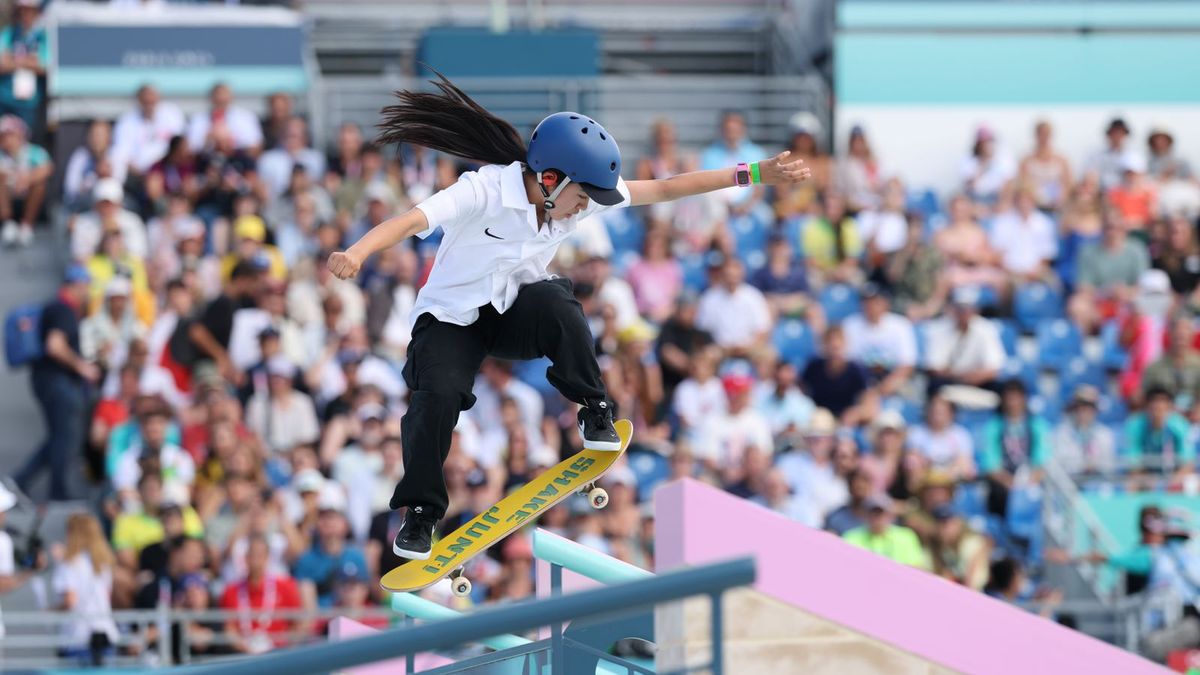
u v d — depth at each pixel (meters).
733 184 17.91
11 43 55.62
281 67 56.81
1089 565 41.19
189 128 53.50
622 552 38.47
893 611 19.98
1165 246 53.56
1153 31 60.25
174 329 45.12
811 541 19.81
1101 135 60.19
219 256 49.06
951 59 59.94
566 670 16.80
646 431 44.62
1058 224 55.22
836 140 59.59
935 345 48.88
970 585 39.16
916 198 57.69
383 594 38.81
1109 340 50.97
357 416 42.97
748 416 43.81
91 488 44.50
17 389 50.84
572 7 66.25
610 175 17.06
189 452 42.28
